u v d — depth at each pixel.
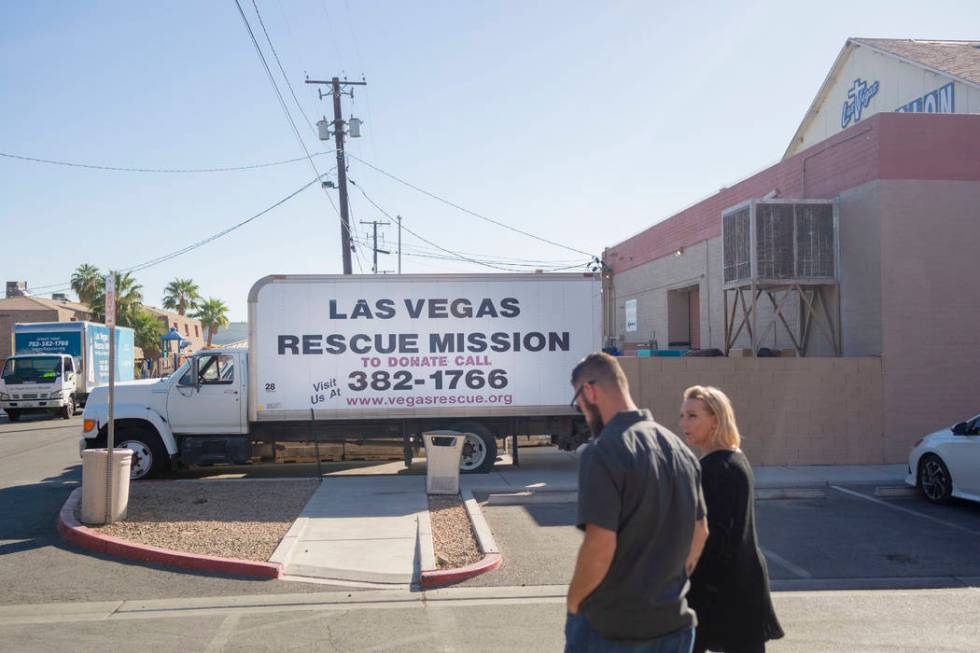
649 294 25.19
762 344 18.14
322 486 12.27
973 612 6.57
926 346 14.36
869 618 6.40
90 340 30.91
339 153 27.33
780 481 12.55
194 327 77.00
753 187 18.80
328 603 6.88
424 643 5.84
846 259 15.22
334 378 13.48
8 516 10.34
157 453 13.16
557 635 6.00
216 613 6.59
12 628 6.22
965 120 14.49
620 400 3.27
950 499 11.12
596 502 2.89
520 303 13.78
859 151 14.84
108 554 8.38
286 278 13.47
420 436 13.81
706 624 3.93
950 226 14.41
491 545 8.43
